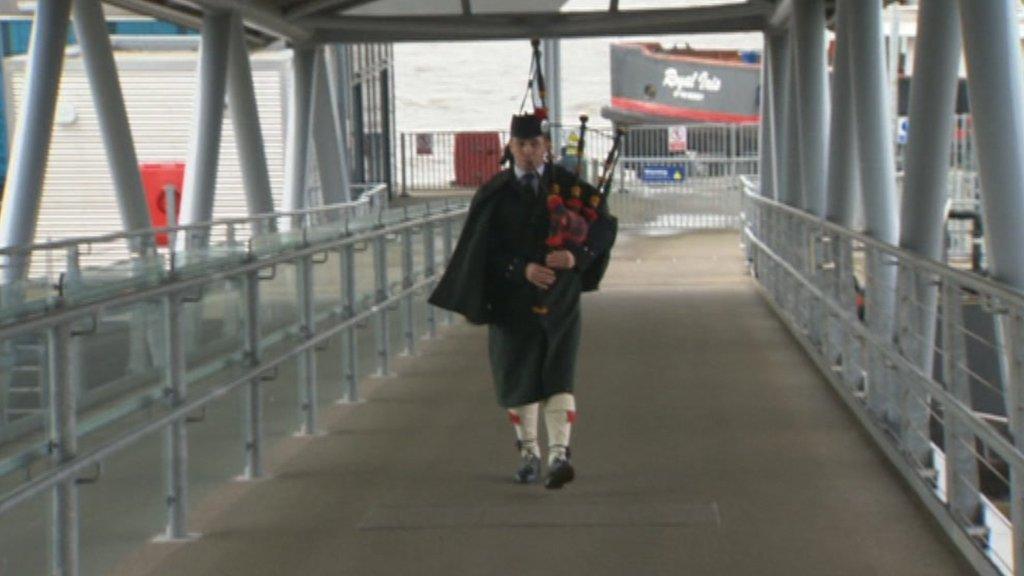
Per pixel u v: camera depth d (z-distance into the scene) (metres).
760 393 15.50
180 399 9.77
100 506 8.63
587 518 10.22
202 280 10.03
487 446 12.84
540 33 30.80
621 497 10.83
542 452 12.59
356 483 11.42
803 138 25.48
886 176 18.52
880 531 9.77
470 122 81.69
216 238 25.84
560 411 10.79
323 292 14.41
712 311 23.56
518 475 11.34
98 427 8.60
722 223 44.06
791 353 18.55
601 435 13.28
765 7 29.52
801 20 25.42
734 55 64.31
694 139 46.25
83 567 8.38
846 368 14.74
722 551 9.34
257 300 11.59
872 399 13.34
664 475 11.58
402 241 18.55
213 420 10.83
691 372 17.08
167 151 33.62
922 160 14.16
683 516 10.23
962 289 10.00
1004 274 11.73
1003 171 11.70
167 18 26.66
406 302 18.59
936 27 13.94
